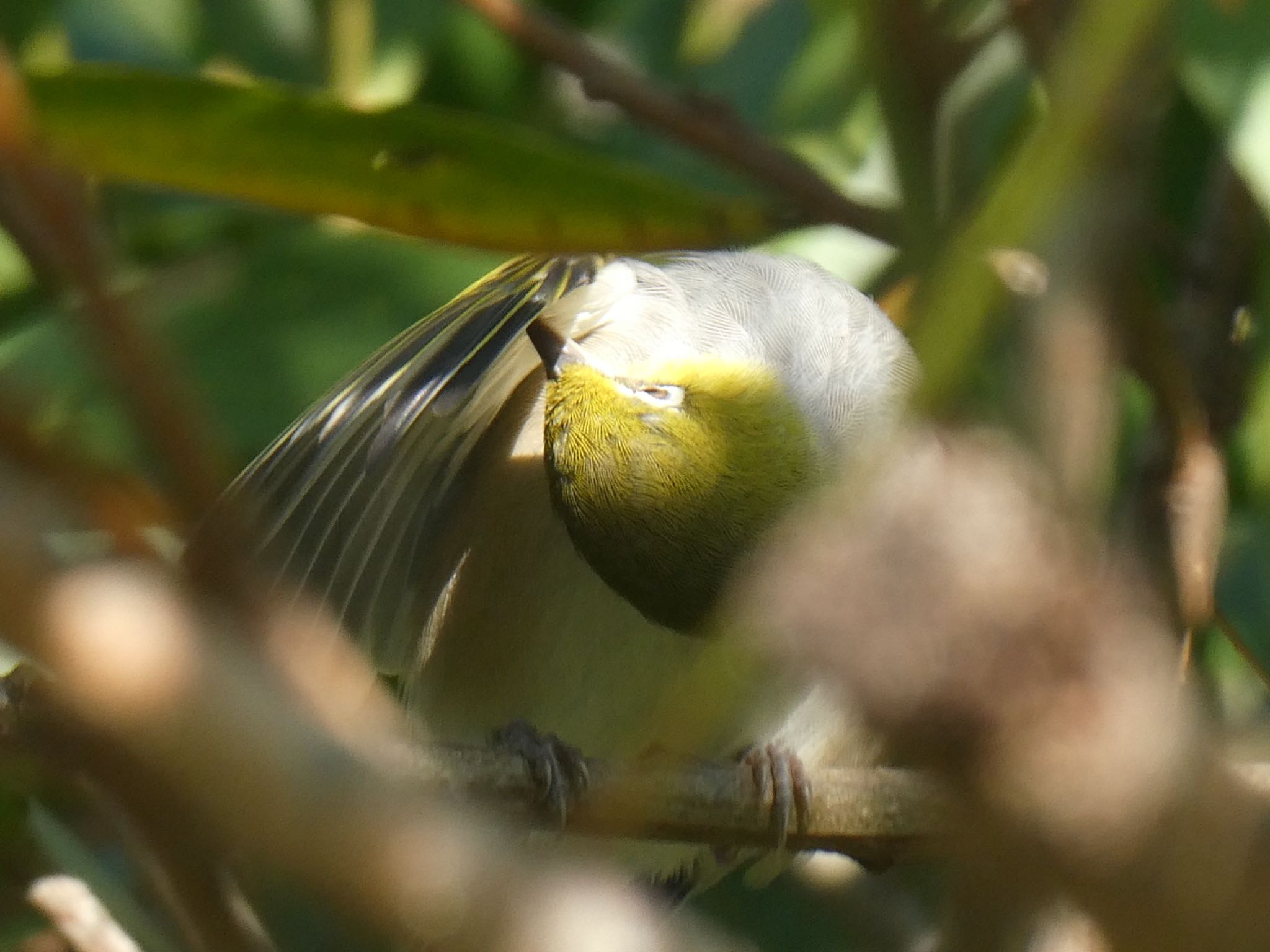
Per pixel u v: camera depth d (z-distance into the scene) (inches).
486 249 40.3
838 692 15.8
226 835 14.4
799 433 42.0
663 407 42.0
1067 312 25.8
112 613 14.0
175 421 16.7
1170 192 42.4
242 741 14.3
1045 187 21.8
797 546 17.8
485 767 41.3
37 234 18.1
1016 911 14.7
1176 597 41.0
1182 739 14.7
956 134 40.8
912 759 15.5
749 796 41.4
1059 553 16.3
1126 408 42.2
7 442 15.5
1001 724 14.8
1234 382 41.7
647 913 17.0
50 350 41.3
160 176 40.1
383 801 14.9
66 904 41.6
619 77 40.8
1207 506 41.0
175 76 40.0
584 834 41.1
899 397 42.3
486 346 42.3
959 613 15.4
